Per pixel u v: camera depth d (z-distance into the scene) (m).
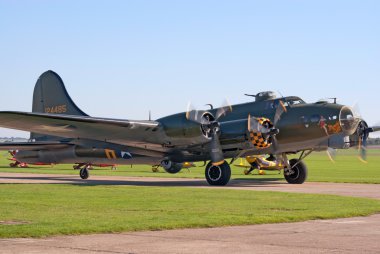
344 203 17.53
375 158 105.06
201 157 29.06
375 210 15.56
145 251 9.12
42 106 34.59
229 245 9.73
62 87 33.94
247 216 13.76
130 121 26.33
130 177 36.66
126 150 29.95
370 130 27.58
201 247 9.52
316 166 63.69
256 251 9.16
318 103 27.33
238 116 28.45
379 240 10.32
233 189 23.89
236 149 27.47
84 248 9.38
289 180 29.80
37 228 11.41
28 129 27.16
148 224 12.18
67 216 13.71
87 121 25.61
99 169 53.78
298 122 26.89
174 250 9.22
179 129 27.06
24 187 24.27
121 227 11.70
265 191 22.56
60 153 33.94
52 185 25.81
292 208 15.90
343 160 94.94
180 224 12.24
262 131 26.45
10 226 11.67
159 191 22.25
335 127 26.27
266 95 28.41
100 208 15.77
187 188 24.16
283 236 10.78
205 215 13.95
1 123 25.69
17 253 8.89
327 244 9.85
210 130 27.14
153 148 29.11
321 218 13.78
